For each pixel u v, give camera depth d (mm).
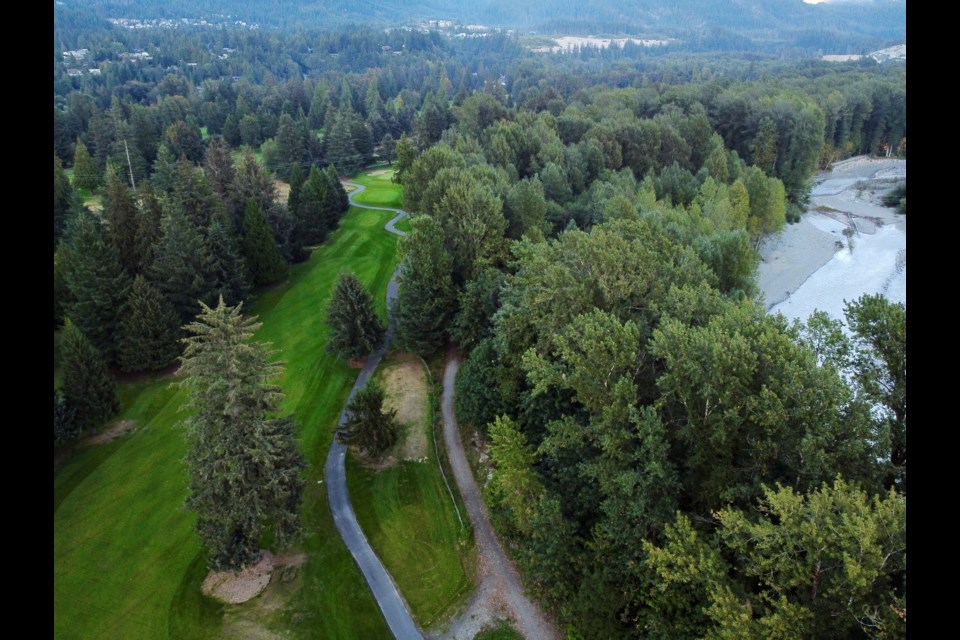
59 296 57031
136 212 66875
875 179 133750
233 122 158125
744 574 27734
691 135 115250
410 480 46594
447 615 35906
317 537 41250
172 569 39000
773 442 29656
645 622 29859
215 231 70438
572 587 33375
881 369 32688
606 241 47156
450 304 62719
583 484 37406
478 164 90062
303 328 69812
